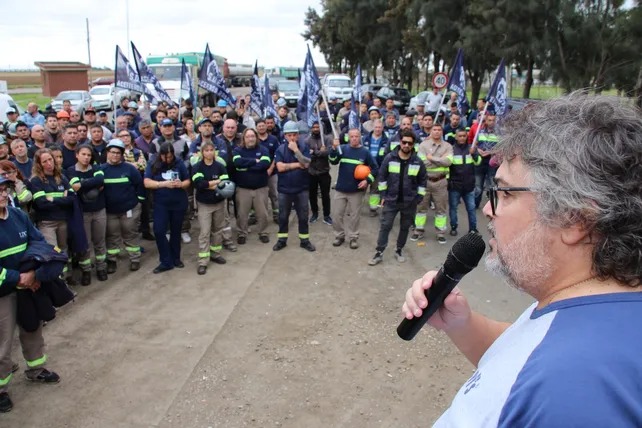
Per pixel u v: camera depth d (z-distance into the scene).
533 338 0.85
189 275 6.61
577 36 17.98
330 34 48.19
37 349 4.14
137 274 6.66
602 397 0.68
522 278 0.97
